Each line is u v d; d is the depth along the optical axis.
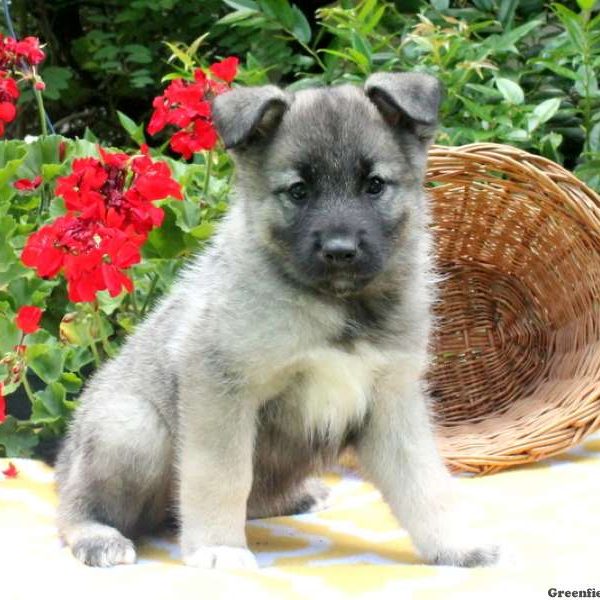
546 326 1.39
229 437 1.00
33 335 1.29
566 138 1.71
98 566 1.00
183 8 2.13
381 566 1.00
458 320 1.44
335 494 1.22
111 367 1.13
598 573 0.96
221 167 1.46
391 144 1.02
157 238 1.33
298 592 0.94
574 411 1.27
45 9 2.31
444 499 1.04
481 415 1.40
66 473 1.10
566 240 1.35
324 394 1.02
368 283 1.00
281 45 1.89
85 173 1.15
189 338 1.02
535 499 1.16
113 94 2.30
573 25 1.60
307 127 1.01
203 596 0.93
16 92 1.36
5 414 1.23
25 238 1.35
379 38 1.69
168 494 1.09
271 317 0.99
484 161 1.36
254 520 1.15
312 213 1.00
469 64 1.56
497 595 0.93
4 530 1.08
